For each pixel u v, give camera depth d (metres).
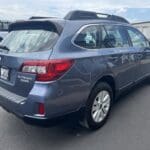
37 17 3.80
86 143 3.35
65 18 3.50
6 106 3.28
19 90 3.13
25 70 2.98
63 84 2.95
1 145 3.30
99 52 3.58
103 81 3.78
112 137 3.50
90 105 3.48
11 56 3.21
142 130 3.71
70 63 3.01
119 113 4.34
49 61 2.85
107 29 3.97
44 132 3.68
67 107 3.08
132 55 4.52
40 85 2.87
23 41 3.37
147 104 4.81
